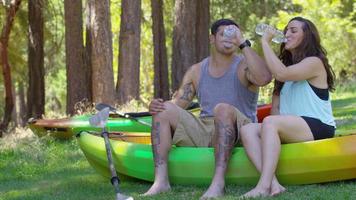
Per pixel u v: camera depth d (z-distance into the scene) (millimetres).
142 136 5902
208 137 4703
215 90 4762
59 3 18578
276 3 25719
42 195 4801
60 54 25062
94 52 13656
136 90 14531
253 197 3971
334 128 4504
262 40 4398
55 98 35906
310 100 4352
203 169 4574
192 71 4945
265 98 14242
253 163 4285
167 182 4523
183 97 4934
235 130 4426
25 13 17312
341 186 4336
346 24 20359
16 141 8695
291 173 4391
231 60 4754
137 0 14469
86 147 5320
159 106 4574
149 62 31516
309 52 4383
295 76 4297
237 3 25141
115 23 24625
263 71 4504
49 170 6164
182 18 15656
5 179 5789
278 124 4219
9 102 16422
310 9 21125
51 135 9070
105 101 13609
